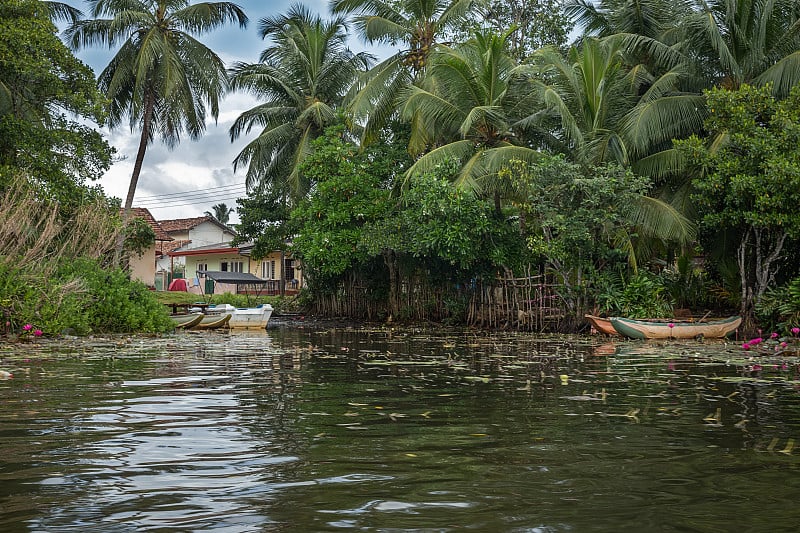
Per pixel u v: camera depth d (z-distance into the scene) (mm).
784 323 13969
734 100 14555
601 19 20453
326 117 25469
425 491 2873
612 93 17859
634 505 2693
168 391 6004
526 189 17109
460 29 26406
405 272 22688
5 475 3111
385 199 21969
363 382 6742
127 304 15734
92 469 3225
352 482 3014
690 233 15781
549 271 18016
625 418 4715
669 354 10297
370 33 22531
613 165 15773
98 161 20797
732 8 16375
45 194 17828
